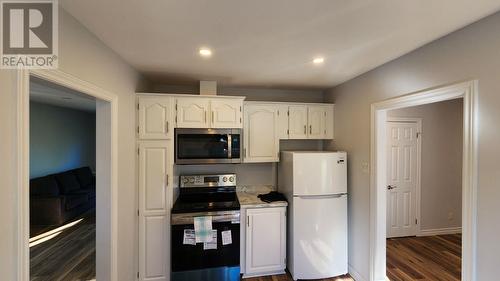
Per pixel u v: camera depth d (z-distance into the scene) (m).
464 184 1.50
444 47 1.66
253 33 1.62
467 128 1.49
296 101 3.46
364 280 2.52
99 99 1.76
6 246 0.96
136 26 1.51
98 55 1.68
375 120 2.38
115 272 1.92
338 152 2.77
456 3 1.25
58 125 5.35
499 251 1.33
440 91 1.68
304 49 1.91
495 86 1.35
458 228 3.89
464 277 1.49
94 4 1.25
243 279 2.67
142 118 2.48
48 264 2.91
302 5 1.28
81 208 4.88
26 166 1.02
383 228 2.41
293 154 2.68
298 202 2.67
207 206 2.54
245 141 2.97
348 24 1.50
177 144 2.59
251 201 2.78
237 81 2.93
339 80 2.87
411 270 2.83
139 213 2.47
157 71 2.50
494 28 1.36
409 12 1.35
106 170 1.88
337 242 2.73
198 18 1.42
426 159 3.81
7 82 0.99
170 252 2.50
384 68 2.26
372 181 2.42
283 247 2.76
